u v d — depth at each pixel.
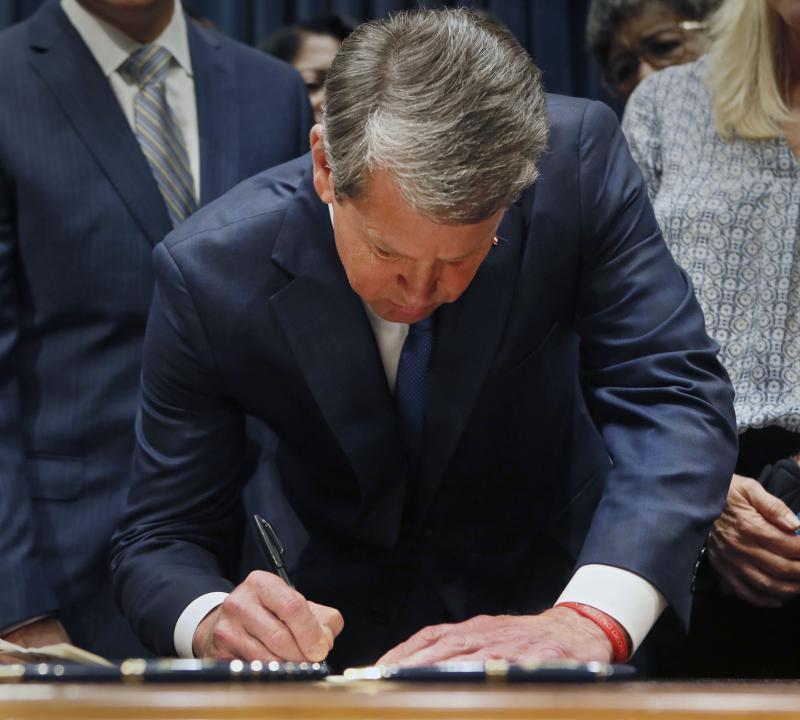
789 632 2.61
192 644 2.02
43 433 2.74
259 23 4.12
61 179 2.77
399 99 1.68
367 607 2.30
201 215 2.23
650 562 1.90
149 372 2.24
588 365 2.23
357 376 2.11
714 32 2.75
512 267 2.11
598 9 3.41
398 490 2.19
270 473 2.54
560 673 1.51
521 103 1.71
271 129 3.01
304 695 1.35
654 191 2.76
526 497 2.35
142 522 2.26
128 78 2.90
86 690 1.40
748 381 2.54
